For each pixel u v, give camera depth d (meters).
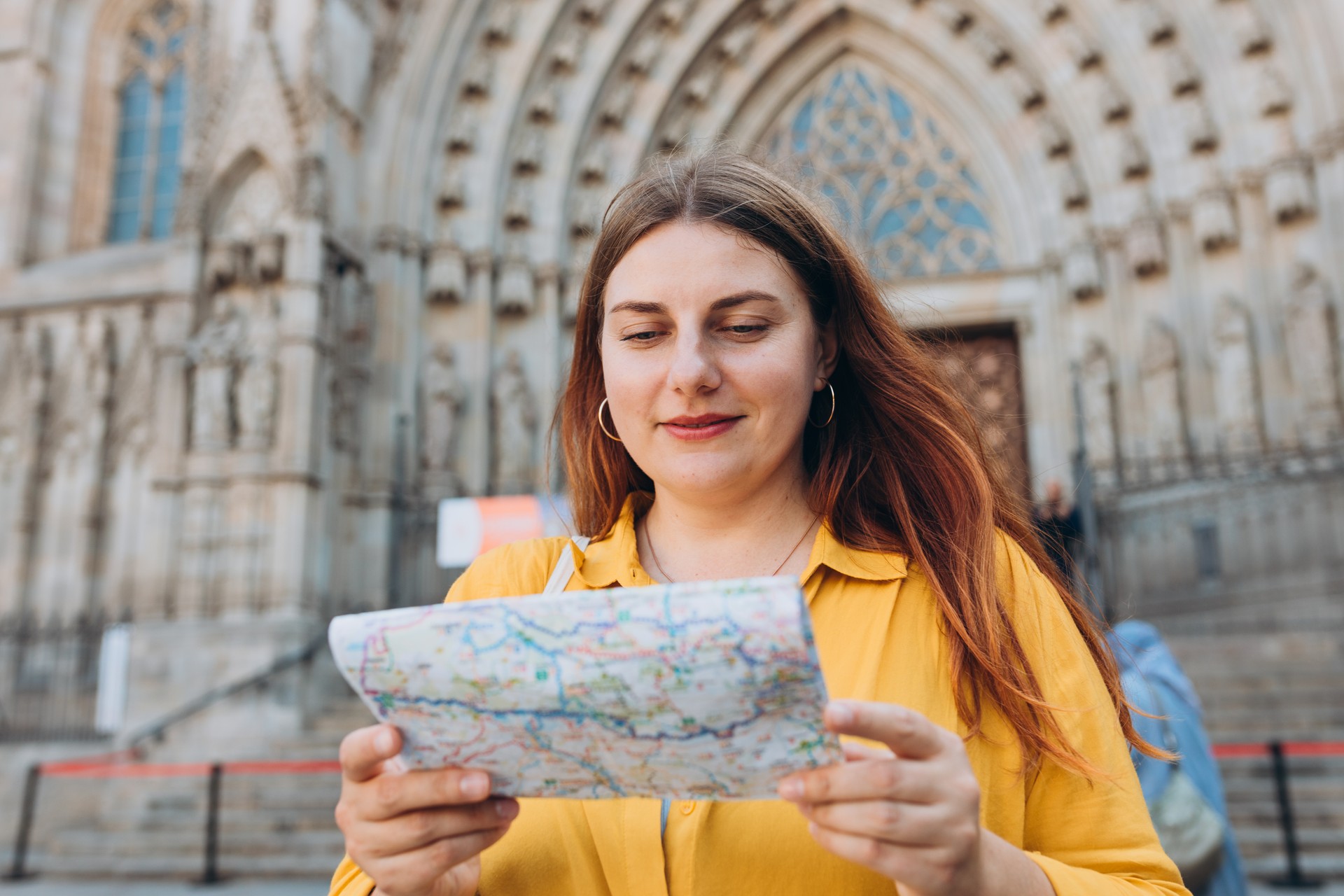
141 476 15.12
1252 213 14.90
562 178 17.00
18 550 14.91
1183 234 15.49
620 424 1.64
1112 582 14.74
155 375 15.25
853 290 1.75
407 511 14.91
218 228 14.41
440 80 16.34
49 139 17.56
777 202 1.64
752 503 1.69
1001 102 17.66
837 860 1.39
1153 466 15.00
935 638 1.55
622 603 1.09
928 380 1.78
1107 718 1.51
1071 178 16.77
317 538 13.55
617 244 1.67
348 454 14.54
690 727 1.11
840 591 1.60
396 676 1.14
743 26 18.36
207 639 12.80
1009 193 17.67
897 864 1.10
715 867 1.41
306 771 10.77
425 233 16.00
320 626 13.35
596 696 1.10
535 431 15.90
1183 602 14.30
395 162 15.86
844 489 1.74
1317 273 14.24
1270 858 7.65
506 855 1.53
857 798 1.10
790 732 1.11
